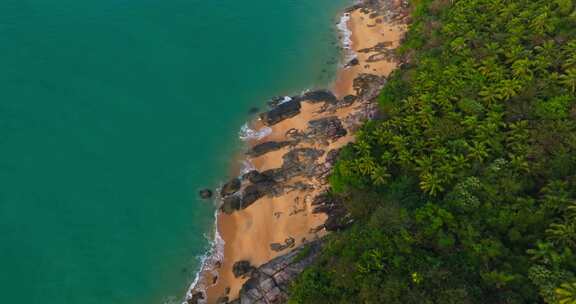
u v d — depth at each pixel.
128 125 77.12
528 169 53.41
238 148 74.56
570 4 71.12
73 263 61.72
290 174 69.38
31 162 71.50
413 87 69.06
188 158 73.38
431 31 80.38
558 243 46.16
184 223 65.81
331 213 63.78
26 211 66.25
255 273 58.41
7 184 68.75
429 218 50.19
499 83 63.22
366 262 47.59
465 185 52.75
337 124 75.31
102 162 72.19
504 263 45.41
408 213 51.50
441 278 44.84
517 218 48.69
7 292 59.19
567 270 43.47
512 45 68.56
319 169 69.38
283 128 76.56
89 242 63.62
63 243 63.41
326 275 49.62
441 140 59.81
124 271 61.28
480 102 63.09
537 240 46.78
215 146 75.00
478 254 46.53
